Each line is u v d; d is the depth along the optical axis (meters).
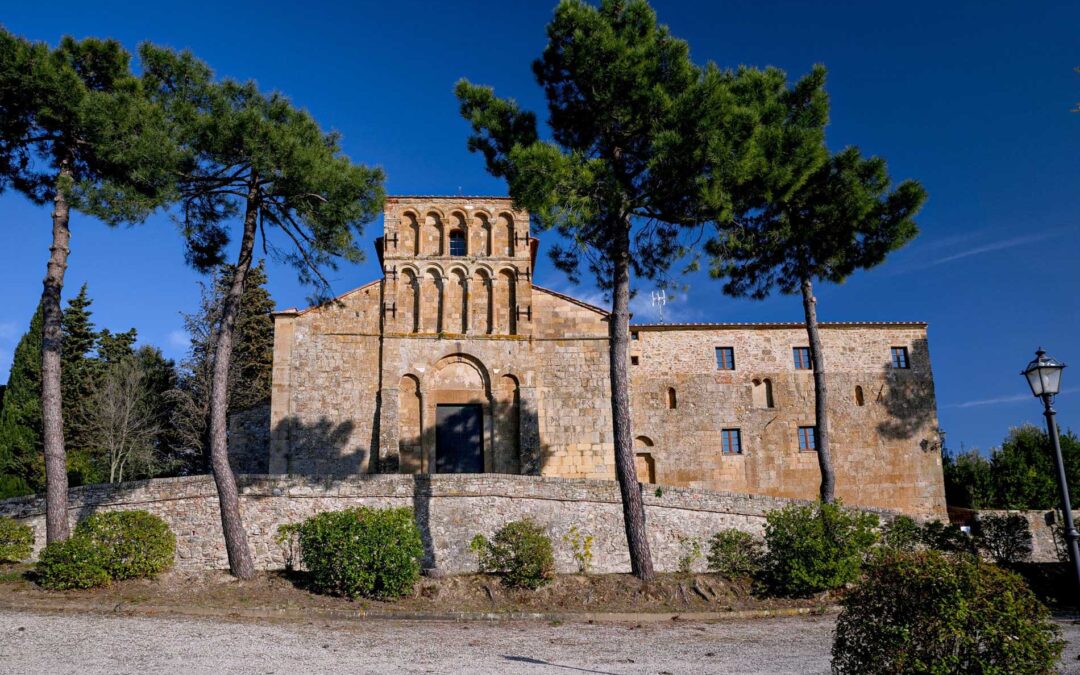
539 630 18.02
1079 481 39.38
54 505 20.73
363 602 19.56
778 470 36.53
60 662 12.88
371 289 34.31
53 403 21.17
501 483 24.22
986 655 9.96
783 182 22.92
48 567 19.12
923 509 36.41
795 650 15.93
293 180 22.11
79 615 17.14
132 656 13.51
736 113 20.98
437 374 33.88
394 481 23.83
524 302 34.62
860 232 27.48
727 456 36.56
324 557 19.95
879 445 37.06
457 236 35.72
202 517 22.75
